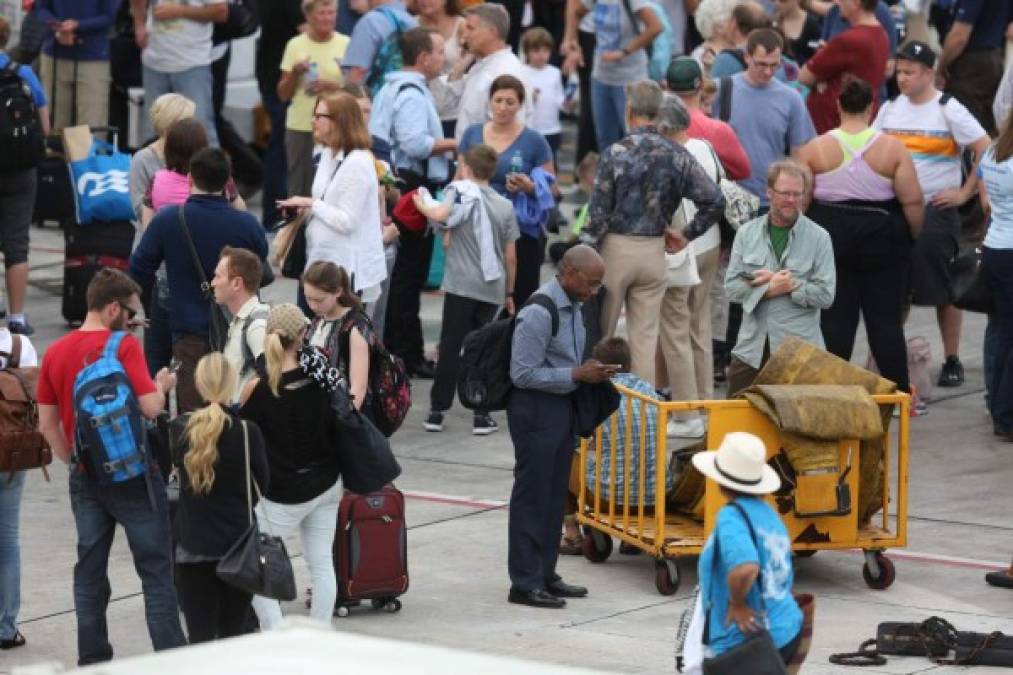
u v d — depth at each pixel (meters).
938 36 73.94
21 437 31.83
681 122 45.72
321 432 31.77
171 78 65.38
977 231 54.62
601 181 44.94
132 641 34.28
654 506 38.09
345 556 35.00
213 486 29.67
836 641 34.06
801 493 36.12
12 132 51.62
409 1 62.28
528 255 50.47
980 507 43.38
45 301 59.91
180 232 38.72
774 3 67.44
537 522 36.06
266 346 31.36
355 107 44.78
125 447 30.56
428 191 53.66
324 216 44.25
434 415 49.50
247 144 73.44
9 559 33.44
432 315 60.25
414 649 15.52
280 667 14.73
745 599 25.89
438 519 42.22
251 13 66.19
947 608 36.28
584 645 33.62
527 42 64.12
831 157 46.78
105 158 55.56
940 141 50.62
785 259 43.00
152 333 41.06
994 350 48.75
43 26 65.69
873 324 47.91
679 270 46.91
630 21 63.62
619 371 35.31
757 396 36.12
